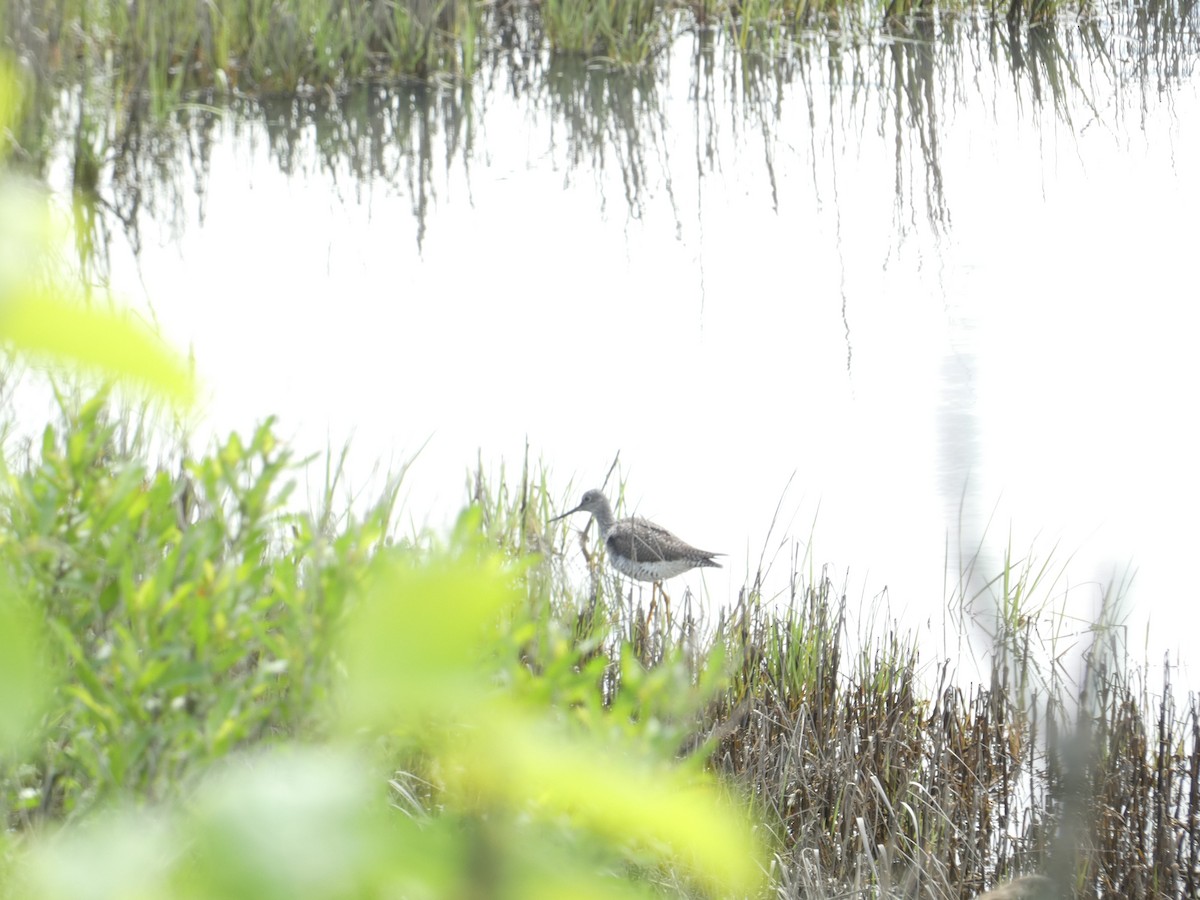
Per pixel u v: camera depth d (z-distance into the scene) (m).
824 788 10.05
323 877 1.46
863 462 15.15
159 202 22.00
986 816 10.04
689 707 3.59
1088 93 27.84
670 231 22.05
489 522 12.56
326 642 3.94
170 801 3.87
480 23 27.84
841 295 19.38
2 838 3.42
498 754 1.60
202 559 4.34
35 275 1.38
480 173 24.42
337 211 22.39
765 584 13.46
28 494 4.90
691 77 28.53
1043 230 21.23
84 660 4.12
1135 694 11.44
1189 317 17.80
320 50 25.25
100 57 23.53
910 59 29.19
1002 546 13.38
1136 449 14.76
